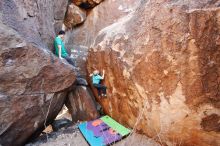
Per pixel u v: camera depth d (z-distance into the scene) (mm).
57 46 5578
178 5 3172
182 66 3045
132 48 3744
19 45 3664
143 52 3500
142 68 3494
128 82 3795
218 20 2797
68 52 6980
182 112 3090
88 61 5238
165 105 3250
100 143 3738
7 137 3652
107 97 4602
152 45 3379
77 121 4895
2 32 3502
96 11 7246
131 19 4258
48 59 4031
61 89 4277
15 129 3738
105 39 4668
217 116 2842
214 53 2832
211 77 2857
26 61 3766
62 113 6418
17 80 3693
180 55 3057
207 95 2877
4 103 3562
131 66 3686
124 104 4094
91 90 5250
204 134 2955
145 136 3748
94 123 4445
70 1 7277
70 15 7227
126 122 4180
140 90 3568
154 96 3363
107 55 4379
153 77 3348
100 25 7004
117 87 4195
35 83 3916
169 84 3176
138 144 3635
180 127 3146
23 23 4246
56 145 4016
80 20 7238
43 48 4203
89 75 5215
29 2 4680
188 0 3123
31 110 3895
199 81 2918
